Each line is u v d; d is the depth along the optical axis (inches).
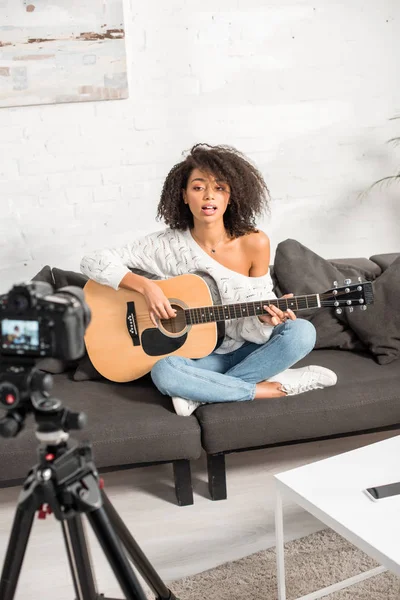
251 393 93.7
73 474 49.3
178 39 124.1
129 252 104.1
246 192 101.2
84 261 101.8
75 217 126.8
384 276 107.9
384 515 62.8
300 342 95.4
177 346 98.8
